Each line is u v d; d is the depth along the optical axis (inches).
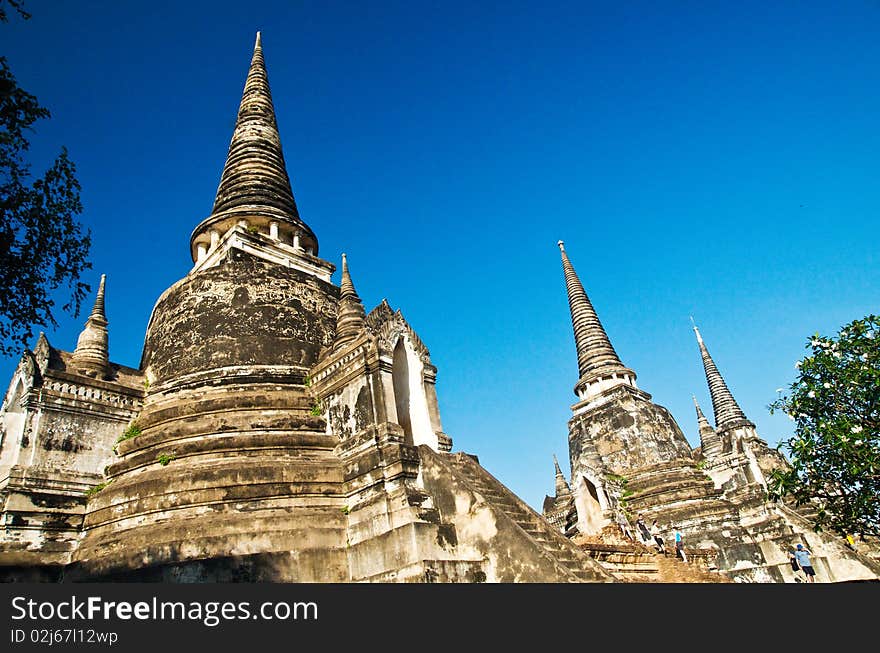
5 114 413.1
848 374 589.9
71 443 753.0
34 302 456.1
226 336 858.8
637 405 1400.1
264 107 1253.7
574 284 1665.8
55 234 457.4
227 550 611.5
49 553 668.7
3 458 735.1
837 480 603.2
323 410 804.6
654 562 927.7
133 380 874.1
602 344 1552.7
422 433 834.8
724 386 1888.5
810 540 1009.5
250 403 785.6
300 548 635.5
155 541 617.0
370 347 770.8
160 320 925.2
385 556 614.5
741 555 1079.0
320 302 972.6
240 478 674.2
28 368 755.4
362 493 689.0
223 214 1071.0
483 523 633.0
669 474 1267.2
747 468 1176.8
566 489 1533.0
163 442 746.2
